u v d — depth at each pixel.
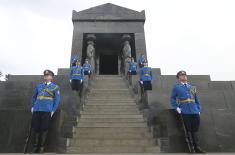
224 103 11.11
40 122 6.70
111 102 12.63
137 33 23.67
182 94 7.21
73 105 10.54
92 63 19.14
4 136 7.16
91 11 24.28
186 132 6.98
